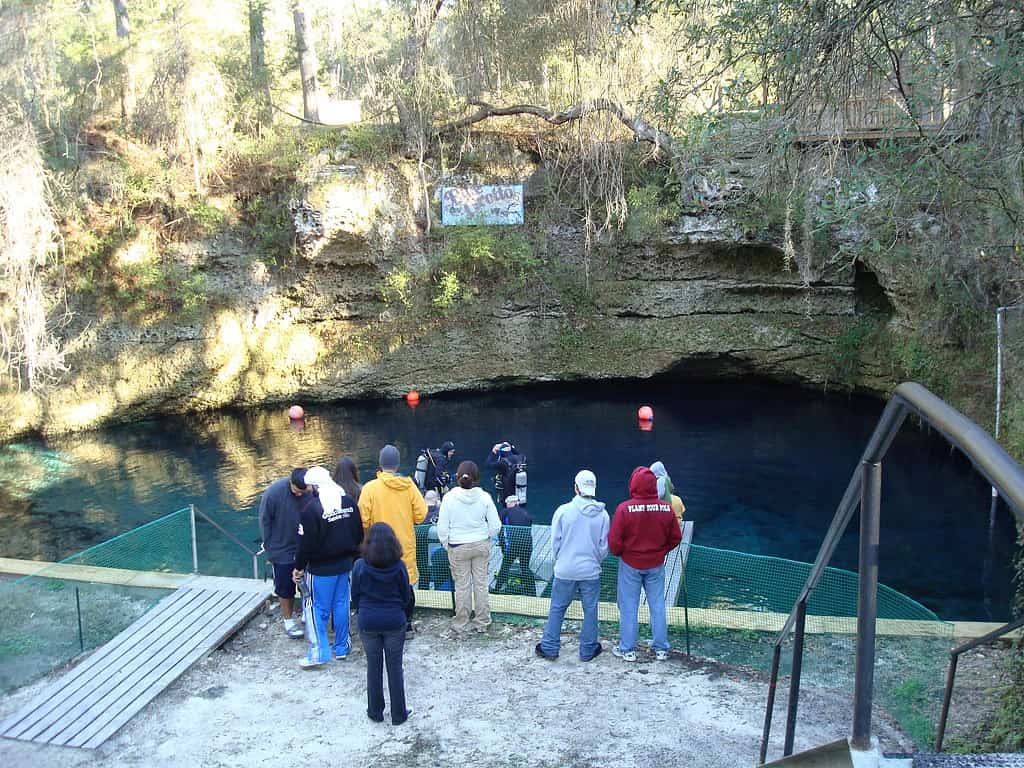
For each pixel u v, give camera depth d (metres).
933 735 5.42
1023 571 8.77
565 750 5.47
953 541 12.52
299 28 23.75
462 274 22.38
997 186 7.47
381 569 5.69
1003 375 13.80
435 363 22.84
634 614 6.71
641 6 8.26
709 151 8.74
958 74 6.92
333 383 22.56
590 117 19.73
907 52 6.68
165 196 21.34
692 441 18.17
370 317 22.67
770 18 6.45
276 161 21.97
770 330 22.06
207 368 21.58
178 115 21.33
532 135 22.19
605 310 22.81
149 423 20.97
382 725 5.84
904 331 18.98
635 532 6.56
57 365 18.48
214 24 23.58
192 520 8.89
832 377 21.72
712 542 12.76
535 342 22.97
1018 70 5.99
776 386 22.95
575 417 20.47
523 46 19.81
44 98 19.83
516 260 22.06
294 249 21.92
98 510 14.75
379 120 22.59
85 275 20.56
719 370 23.19
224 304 21.81
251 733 5.77
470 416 20.83
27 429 19.59
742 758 5.31
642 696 6.16
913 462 16.33
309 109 23.91
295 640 7.18
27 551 12.94
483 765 5.34
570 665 6.68
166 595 7.87
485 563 7.27
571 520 6.60
